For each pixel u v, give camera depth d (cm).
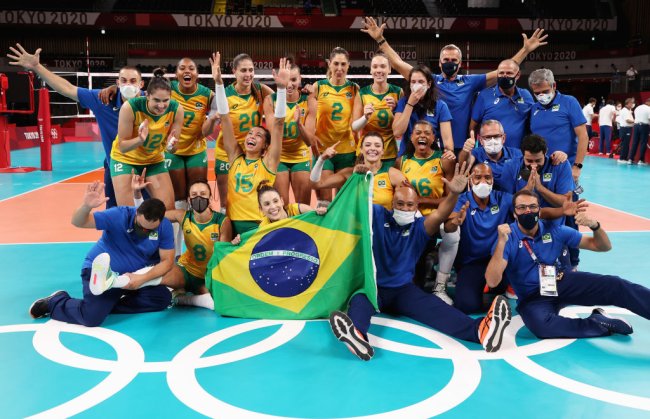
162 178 548
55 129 2431
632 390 325
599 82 3384
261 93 617
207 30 3278
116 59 3234
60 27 3094
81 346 388
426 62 3378
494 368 355
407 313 436
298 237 458
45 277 553
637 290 388
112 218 438
